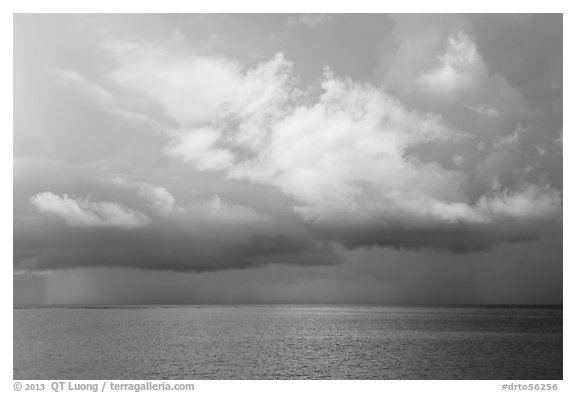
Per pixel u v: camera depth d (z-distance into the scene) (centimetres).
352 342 7388
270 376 4734
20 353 6147
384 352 6175
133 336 8331
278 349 6519
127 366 5228
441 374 4759
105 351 6328
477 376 4662
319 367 5162
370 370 4972
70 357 5828
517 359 5578
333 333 9062
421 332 9212
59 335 8494
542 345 6856
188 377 4769
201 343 7281
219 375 4803
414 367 5125
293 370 5006
